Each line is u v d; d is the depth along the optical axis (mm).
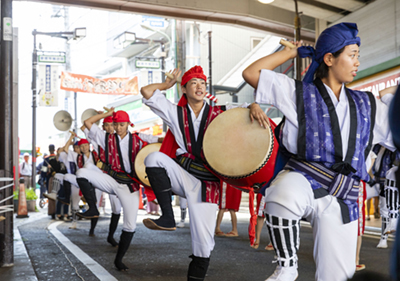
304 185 2189
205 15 13133
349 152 2211
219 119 2975
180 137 3283
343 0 11406
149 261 5262
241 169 2828
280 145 2389
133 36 20188
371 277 871
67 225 9938
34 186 18938
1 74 4992
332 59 2271
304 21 14578
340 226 2203
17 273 4402
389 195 5465
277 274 2223
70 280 4227
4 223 4812
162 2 12055
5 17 5102
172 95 26625
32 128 19438
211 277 4410
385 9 10930
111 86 19516
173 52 18406
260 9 13539
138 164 4723
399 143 985
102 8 12070
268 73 2324
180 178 3268
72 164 9625
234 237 7500
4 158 4879
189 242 6949
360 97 2287
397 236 908
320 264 2236
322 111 2232
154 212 12867
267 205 2250
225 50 29359
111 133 5180
